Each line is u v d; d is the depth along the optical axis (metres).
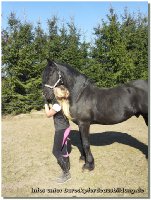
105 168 5.82
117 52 11.44
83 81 5.66
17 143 7.62
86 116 5.59
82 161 6.13
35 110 12.02
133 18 13.51
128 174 5.54
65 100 5.24
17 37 11.69
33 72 11.76
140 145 7.18
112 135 8.16
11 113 11.70
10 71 11.49
